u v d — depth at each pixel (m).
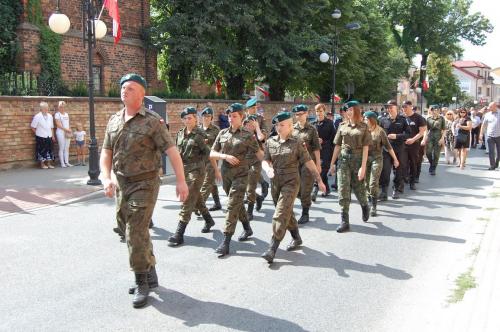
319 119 10.59
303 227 7.82
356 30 31.41
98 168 11.58
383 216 8.62
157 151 4.71
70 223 7.95
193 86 32.75
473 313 4.22
